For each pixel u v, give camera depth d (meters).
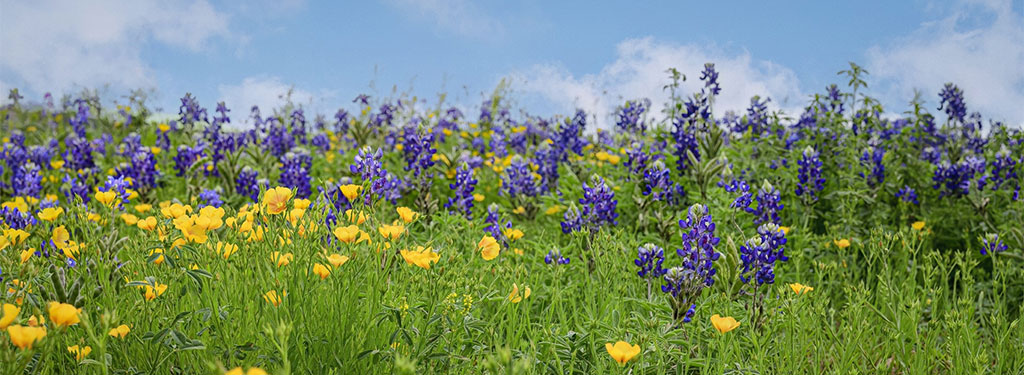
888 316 4.09
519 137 9.48
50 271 2.65
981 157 7.17
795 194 5.65
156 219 3.08
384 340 2.75
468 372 2.87
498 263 3.74
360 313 2.79
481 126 11.43
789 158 6.61
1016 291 4.63
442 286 2.84
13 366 2.05
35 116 12.92
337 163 8.20
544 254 4.49
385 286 3.07
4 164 8.23
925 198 6.37
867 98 6.80
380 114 8.89
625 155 7.01
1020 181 6.28
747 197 4.18
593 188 4.55
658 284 4.17
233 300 2.82
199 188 6.41
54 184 7.64
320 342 2.61
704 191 5.73
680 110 6.55
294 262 2.67
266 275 2.78
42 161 7.80
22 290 2.58
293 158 6.22
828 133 6.70
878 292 4.31
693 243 3.41
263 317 2.69
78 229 3.52
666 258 4.67
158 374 2.68
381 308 2.79
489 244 3.20
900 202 6.09
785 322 3.37
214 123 7.99
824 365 3.72
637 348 2.31
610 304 3.61
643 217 5.24
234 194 6.58
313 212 2.88
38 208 5.55
